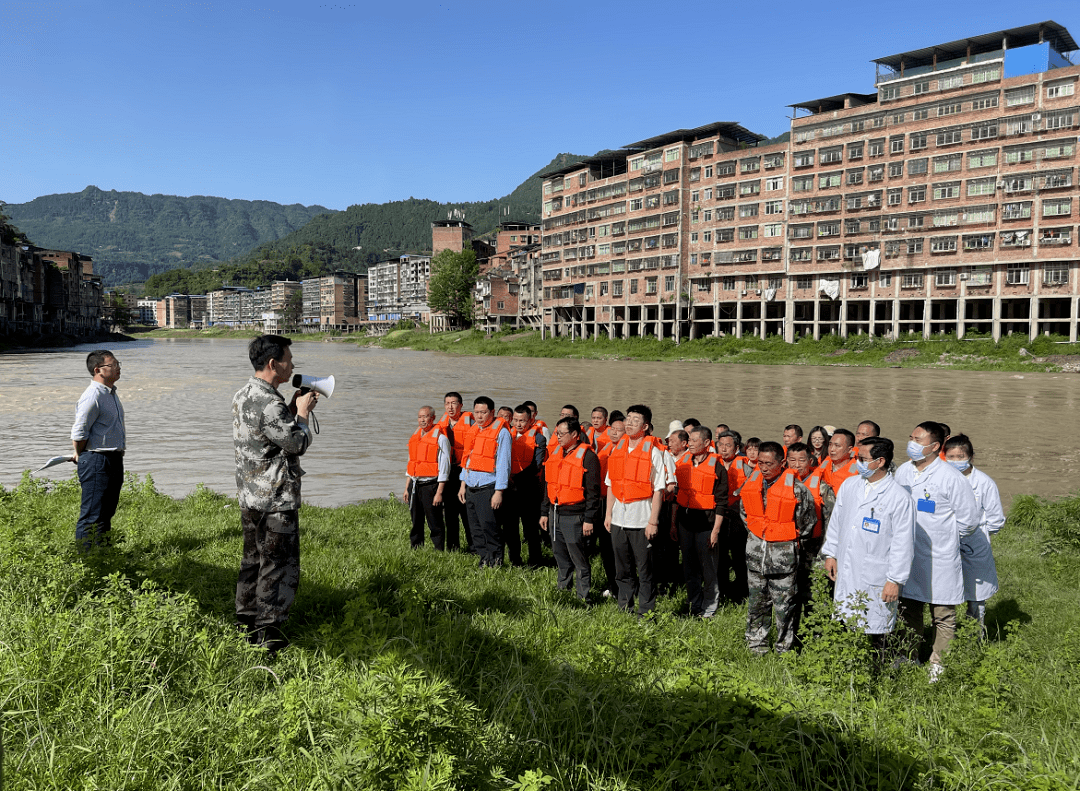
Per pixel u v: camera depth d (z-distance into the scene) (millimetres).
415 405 34562
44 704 3629
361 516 11773
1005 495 15617
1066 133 60156
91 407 7293
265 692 4066
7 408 31031
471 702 3957
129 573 6148
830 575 6488
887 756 3770
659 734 3979
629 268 94438
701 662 5523
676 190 86500
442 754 3076
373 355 103500
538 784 3094
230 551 8047
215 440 22578
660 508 8070
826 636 5285
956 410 32156
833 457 7930
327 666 4285
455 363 78125
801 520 6492
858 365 65875
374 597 6207
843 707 4254
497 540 9367
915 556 6371
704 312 92062
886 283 70812
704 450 7957
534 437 9984
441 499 9469
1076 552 10219
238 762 3334
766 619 6543
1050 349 59688
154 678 4059
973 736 4172
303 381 5375
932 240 67250
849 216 72500
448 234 163250
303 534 9906
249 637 4961
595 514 8242
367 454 20578
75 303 163500
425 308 177875
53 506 9625
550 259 110500
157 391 40844
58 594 5039
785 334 78062
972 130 64812
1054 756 4016
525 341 107875
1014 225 62844
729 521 8805
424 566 8359
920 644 6855
